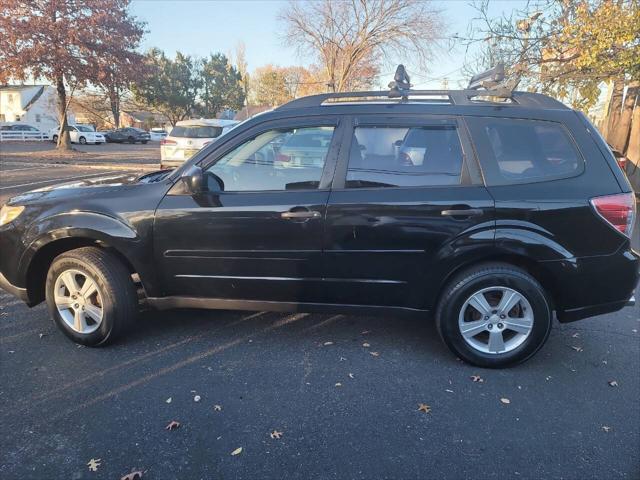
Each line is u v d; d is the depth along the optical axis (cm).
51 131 3741
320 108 345
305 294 347
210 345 370
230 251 341
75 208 350
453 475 239
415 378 327
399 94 351
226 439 263
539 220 315
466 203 317
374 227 325
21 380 318
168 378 323
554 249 316
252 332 393
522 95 356
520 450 258
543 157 326
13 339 376
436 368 341
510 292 327
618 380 330
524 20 1084
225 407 292
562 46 1032
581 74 1002
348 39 2953
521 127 329
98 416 281
